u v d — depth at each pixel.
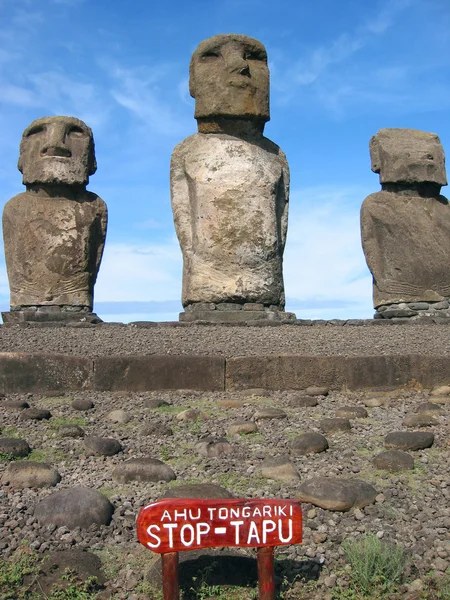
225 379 8.56
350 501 5.21
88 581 4.45
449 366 8.77
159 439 6.79
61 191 12.63
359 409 7.54
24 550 4.73
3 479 5.68
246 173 11.65
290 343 9.55
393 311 12.92
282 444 6.56
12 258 12.41
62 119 12.51
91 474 5.95
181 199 11.98
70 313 11.92
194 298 11.51
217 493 5.20
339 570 4.59
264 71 12.04
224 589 4.44
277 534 4.05
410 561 4.66
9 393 8.25
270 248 11.63
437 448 6.43
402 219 13.15
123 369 8.43
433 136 13.65
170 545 3.98
